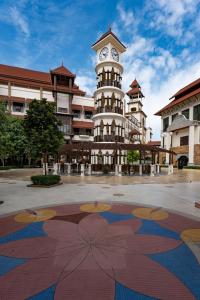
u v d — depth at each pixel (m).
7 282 3.46
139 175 24.66
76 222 6.54
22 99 40.97
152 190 12.98
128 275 3.66
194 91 38.53
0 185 15.07
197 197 10.71
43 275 3.64
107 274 3.68
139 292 3.22
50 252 4.50
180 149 39.81
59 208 8.28
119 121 31.27
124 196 10.88
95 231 5.76
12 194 11.38
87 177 21.56
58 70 44.84
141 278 3.57
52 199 10.07
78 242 5.02
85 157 33.62
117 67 32.41
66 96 45.00
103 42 32.00
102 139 30.45
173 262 4.11
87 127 45.38
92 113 47.97
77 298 3.07
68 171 25.83
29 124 14.95
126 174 25.44
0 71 45.25
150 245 4.87
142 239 5.21
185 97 39.22
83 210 7.98
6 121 21.06
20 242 5.03
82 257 4.28
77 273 3.70
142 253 4.47
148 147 25.12
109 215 7.30
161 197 10.66
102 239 5.20
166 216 7.24
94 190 12.81
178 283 3.45
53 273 3.70
